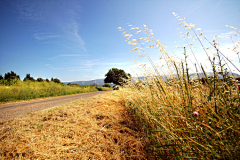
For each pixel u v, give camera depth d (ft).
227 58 3.54
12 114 11.92
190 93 4.13
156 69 5.20
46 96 33.71
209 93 4.07
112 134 6.58
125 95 12.34
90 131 6.84
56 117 9.05
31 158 4.85
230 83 3.70
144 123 6.92
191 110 3.87
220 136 3.00
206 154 2.93
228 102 3.54
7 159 4.77
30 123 8.05
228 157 2.68
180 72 4.82
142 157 4.75
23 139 5.90
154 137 5.20
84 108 11.59
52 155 4.95
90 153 5.25
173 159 3.91
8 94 25.66
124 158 4.82
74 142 5.87
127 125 7.75
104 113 9.82
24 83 40.91
